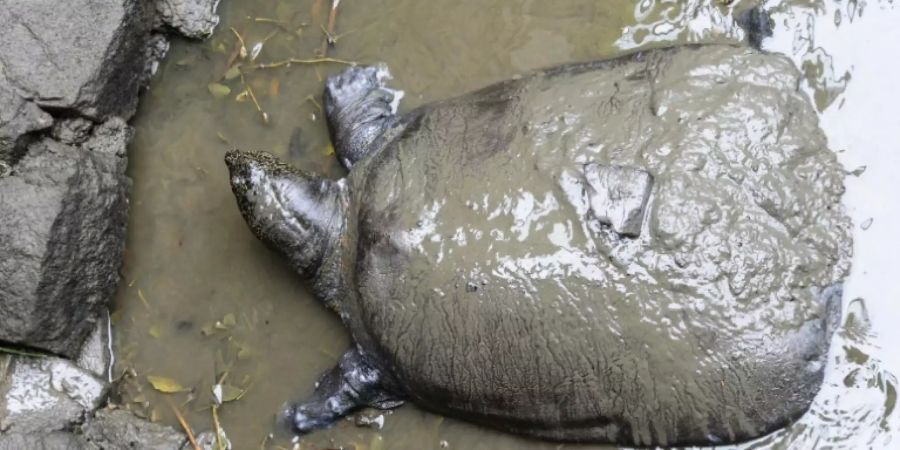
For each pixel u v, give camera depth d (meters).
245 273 2.29
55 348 2.13
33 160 2.11
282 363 2.26
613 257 1.94
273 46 2.38
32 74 2.12
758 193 1.96
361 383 2.17
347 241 2.15
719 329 1.93
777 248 1.95
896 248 2.04
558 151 2.01
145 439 2.17
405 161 2.11
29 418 2.11
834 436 2.03
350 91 2.31
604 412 2.02
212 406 2.24
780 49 2.22
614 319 1.94
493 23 2.36
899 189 2.07
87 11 2.17
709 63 2.06
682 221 1.93
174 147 2.34
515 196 2.00
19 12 2.13
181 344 2.27
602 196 1.95
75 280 2.13
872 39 2.20
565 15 2.35
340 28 2.38
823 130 2.12
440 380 2.08
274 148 2.34
